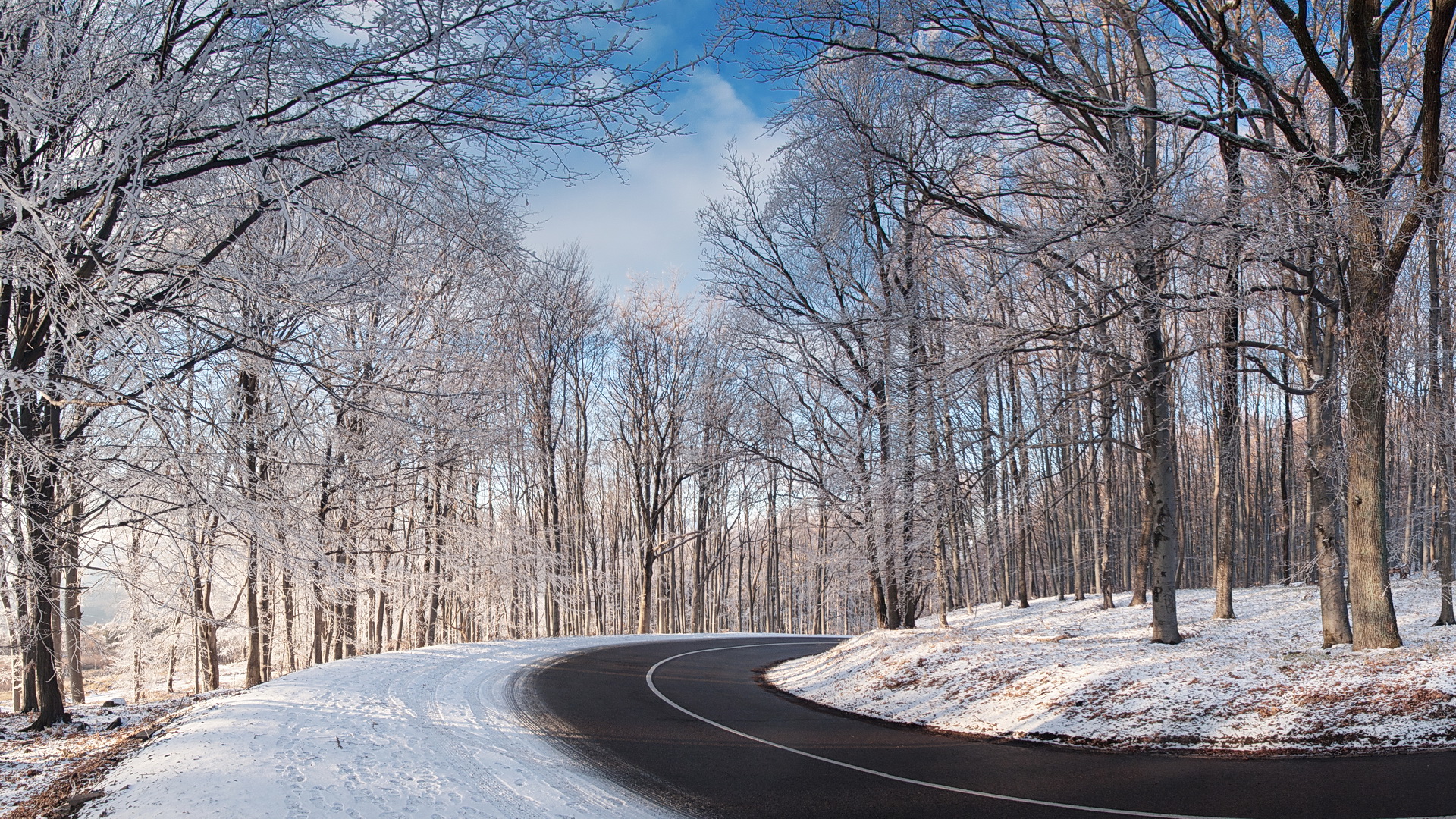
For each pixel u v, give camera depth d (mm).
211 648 20703
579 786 8070
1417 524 23297
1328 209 11297
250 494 9320
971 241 14266
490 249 8625
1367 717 9344
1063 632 20812
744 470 37375
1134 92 16172
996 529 20906
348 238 7855
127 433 9805
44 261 6535
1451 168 12641
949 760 9578
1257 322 19391
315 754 8094
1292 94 13156
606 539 47812
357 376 8961
